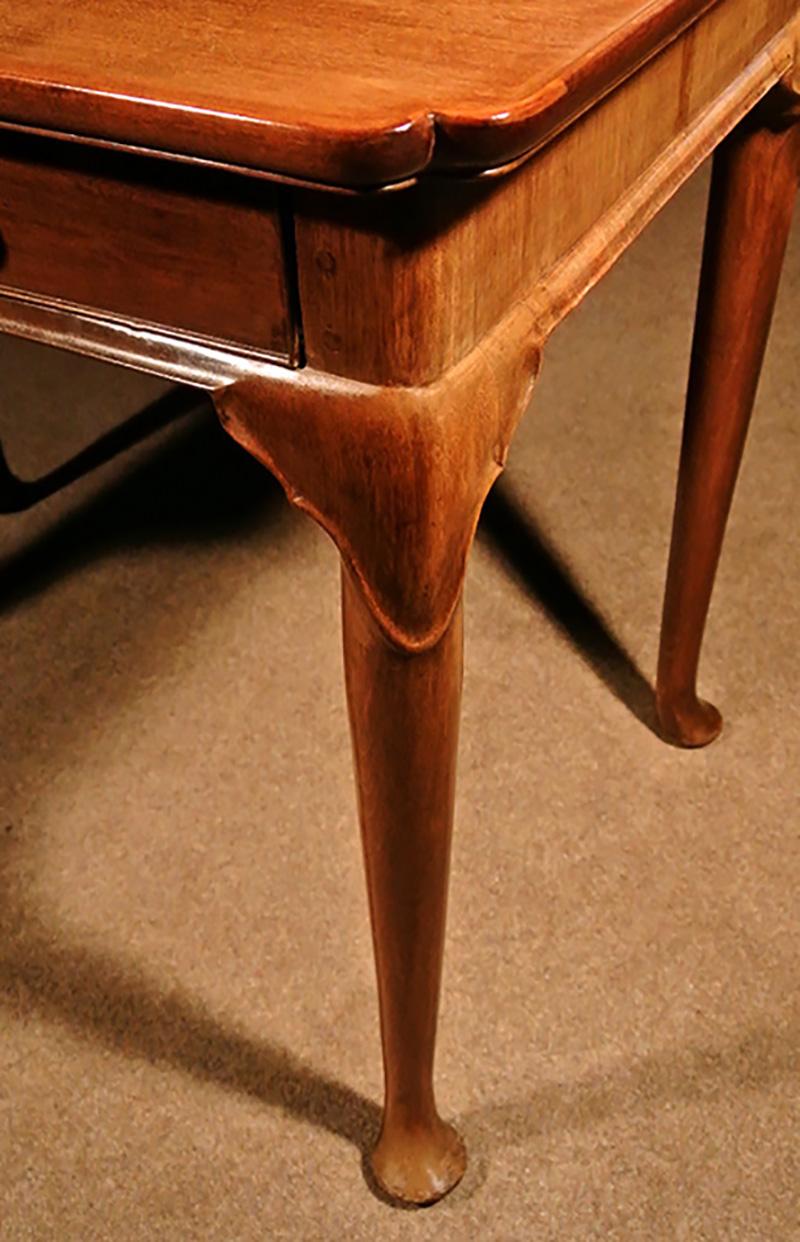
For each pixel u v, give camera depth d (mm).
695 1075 738
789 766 932
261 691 1002
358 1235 670
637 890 842
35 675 1023
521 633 1055
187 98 365
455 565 444
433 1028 625
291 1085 740
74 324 456
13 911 837
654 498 1214
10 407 1373
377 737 493
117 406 1377
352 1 448
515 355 444
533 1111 723
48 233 438
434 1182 676
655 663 1024
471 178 366
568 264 474
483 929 819
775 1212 673
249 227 396
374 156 344
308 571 1131
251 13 439
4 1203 685
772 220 713
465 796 908
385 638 454
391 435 407
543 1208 680
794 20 645
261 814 899
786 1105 722
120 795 915
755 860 862
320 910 834
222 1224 675
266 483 1250
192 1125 720
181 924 827
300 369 420
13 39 419
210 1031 767
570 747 948
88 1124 721
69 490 1241
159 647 1049
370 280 387
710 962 799
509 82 375
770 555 1137
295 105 359
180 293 426
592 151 460
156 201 407
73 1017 775
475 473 435
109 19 437
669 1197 682
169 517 1205
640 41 425
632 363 1429
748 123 679
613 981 789
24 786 925
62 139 394
